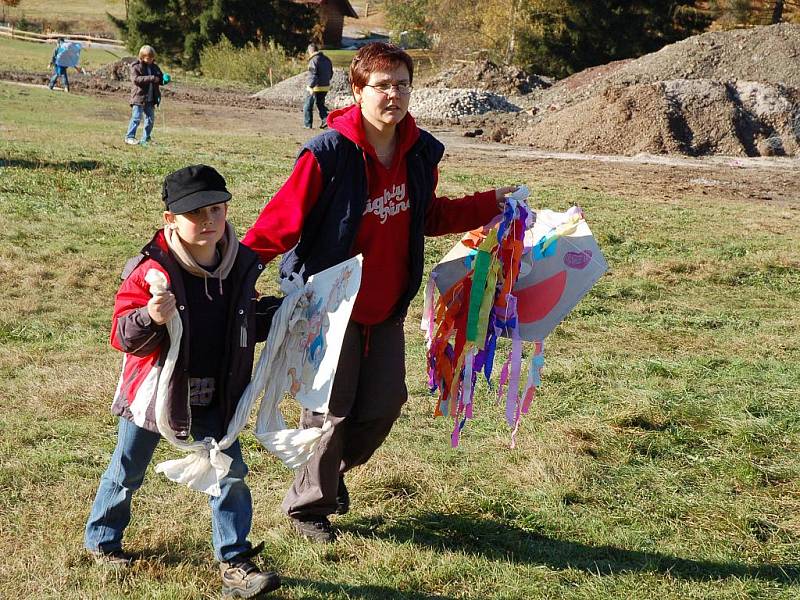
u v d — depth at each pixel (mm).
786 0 72375
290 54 72125
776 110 34750
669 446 7934
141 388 5055
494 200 6109
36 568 5449
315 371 5086
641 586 5688
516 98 48031
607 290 13898
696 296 13945
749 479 7281
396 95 5352
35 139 24938
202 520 6184
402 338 5965
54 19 99375
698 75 40969
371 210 5555
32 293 11984
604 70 48344
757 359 10664
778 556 6152
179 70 68188
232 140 28625
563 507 6711
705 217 20141
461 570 5742
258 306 5469
